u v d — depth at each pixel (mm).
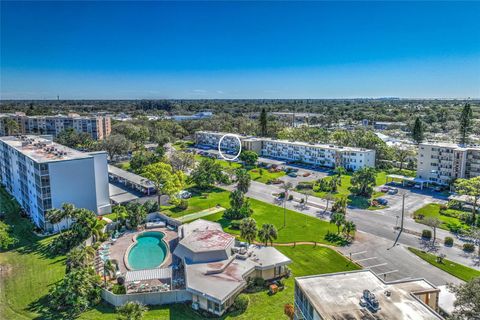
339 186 106438
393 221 76562
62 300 45250
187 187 105375
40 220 72688
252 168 134125
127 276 51125
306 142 156500
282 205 88938
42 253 61062
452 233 69688
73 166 74062
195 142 195625
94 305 46250
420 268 55500
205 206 87875
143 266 57500
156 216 80375
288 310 43125
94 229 65188
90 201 77688
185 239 58781
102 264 56781
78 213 65312
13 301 46938
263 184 110625
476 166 100375
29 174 77000
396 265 56531
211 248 54594
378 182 112125
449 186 102688
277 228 72875
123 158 147250
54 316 43750
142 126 198500
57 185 72000
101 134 191500
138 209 73812
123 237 68812
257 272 52094
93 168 77375
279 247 63688
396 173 124438
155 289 48250
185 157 120500
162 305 46312
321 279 36969
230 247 56562
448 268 55375
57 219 64875
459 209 83688
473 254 60406
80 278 46500
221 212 83312
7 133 174375
